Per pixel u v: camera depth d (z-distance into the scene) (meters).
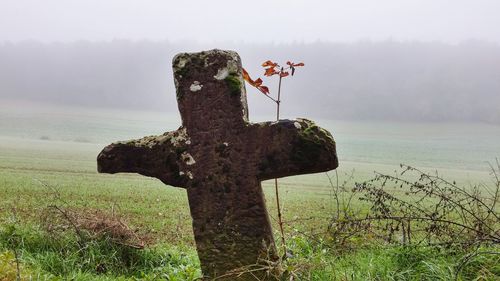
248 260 4.86
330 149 4.67
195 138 5.09
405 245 5.66
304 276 5.01
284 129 4.76
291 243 6.71
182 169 5.09
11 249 6.38
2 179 16.25
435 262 5.18
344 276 5.07
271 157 4.81
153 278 5.75
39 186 14.78
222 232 4.94
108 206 11.90
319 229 9.27
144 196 14.36
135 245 6.99
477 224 5.69
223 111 5.02
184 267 5.90
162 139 5.19
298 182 22.72
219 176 4.98
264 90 5.63
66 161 27.28
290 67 5.69
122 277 5.95
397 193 17.28
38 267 5.73
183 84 5.17
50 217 7.63
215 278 4.87
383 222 8.10
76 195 13.59
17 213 9.87
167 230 9.60
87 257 6.49
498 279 4.67
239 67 5.13
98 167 5.30
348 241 6.34
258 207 4.88
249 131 4.91
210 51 5.17
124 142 5.26
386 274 5.11
